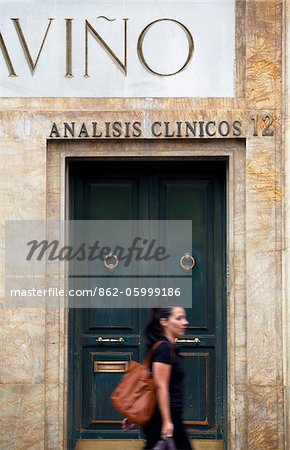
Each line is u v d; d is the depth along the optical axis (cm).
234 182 841
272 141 831
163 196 886
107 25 843
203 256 881
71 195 880
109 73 841
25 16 843
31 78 841
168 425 645
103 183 884
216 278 883
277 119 834
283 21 830
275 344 827
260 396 826
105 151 845
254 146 831
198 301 883
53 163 844
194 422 882
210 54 842
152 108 839
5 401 827
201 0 844
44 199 833
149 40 842
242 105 837
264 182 830
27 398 827
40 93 841
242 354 836
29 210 832
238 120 832
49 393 835
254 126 831
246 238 830
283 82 830
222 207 880
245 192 836
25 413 827
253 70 834
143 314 880
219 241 881
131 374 665
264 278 828
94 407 883
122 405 658
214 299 884
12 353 828
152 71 841
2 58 841
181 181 885
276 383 826
